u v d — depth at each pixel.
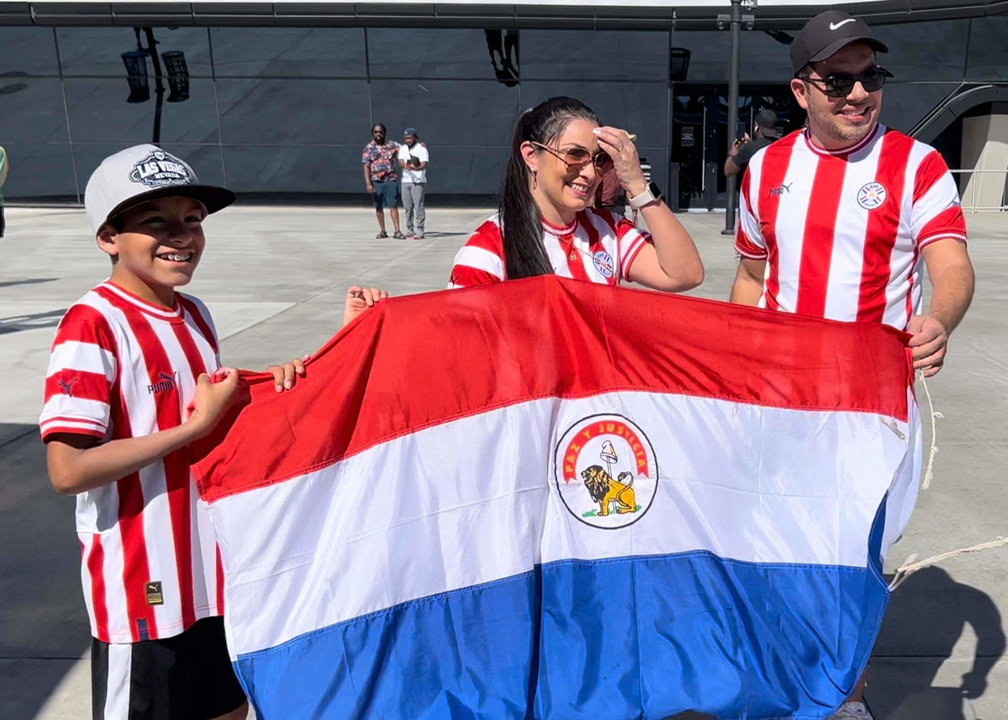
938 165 2.35
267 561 1.91
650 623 2.11
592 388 2.11
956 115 17.88
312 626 1.93
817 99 2.32
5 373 6.06
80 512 1.80
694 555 2.15
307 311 7.90
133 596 1.81
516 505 2.06
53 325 7.55
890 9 17.33
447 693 1.98
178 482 1.84
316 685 1.92
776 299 2.62
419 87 19.38
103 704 1.85
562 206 2.16
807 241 2.49
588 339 2.09
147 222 1.75
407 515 2.00
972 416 5.09
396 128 19.69
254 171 20.22
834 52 2.24
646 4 17.94
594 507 2.12
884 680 2.74
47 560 3.50
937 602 3.17
